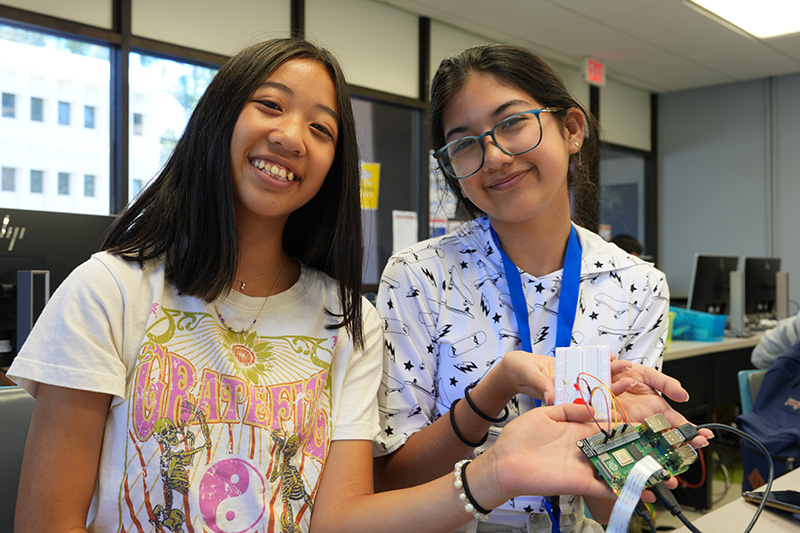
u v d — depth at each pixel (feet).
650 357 3.78
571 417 2.55
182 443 2.60
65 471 2.47
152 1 10.85
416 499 2.71
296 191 2.96
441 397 3.79
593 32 15.74
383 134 14.70
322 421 2.99
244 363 2.88
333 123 3.05
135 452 2.56
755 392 7.44
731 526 3.13
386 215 14.70
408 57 14.83
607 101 19.89
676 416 2.70
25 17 9.48
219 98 2.86
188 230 2.86
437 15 14.85
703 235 20.97
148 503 2.53
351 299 3.23
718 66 18.48
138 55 10.89
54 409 2.52
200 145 2.87
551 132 3.44
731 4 14.07
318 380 3.01
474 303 3.77
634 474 2.20
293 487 2.80
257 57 2.90
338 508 2.85
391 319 3.70
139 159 10.91
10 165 9.60
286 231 3.46
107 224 5.16
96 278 2.68
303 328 3.11
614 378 2.86
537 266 3.79
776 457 6.36
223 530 2.58
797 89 19.07
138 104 10.91
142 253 2.86
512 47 3.59
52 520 2.41
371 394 3.24
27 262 4.77
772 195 19.49
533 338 3.68
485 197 3.53
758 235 19.80
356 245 3.25
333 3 13.34
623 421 2.59
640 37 16.07
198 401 2.68
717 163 20.67
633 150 20.98
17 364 2.52
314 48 3.06
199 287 2.81
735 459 12.96
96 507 2.59
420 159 15.16
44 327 2.58
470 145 3.48
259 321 3.02
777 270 15.20
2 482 2.84
